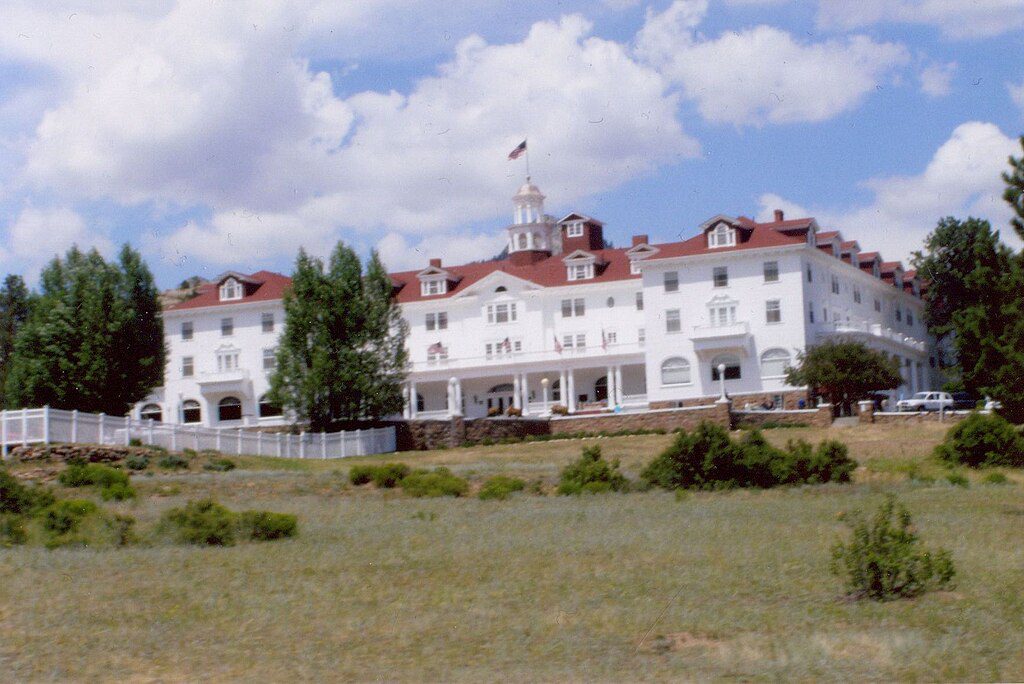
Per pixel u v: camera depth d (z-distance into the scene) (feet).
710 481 123.95
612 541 78.54
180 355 319.88
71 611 57.52
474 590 62.03
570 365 299.38
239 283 319.88
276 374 234.17
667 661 47.21
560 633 52.08
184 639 51.98
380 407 235.61
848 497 108.17
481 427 232.53
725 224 276.00
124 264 225.76
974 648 47.52
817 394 250.57
